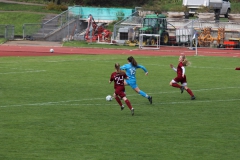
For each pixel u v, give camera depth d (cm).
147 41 11250
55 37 12650
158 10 13512
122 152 3089
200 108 4497
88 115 4119
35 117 4000
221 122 3941
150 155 3039
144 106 4559
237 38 11238
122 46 11181
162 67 7388
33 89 5350
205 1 14350
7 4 16100
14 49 10181
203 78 6359
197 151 3138
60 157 2966
